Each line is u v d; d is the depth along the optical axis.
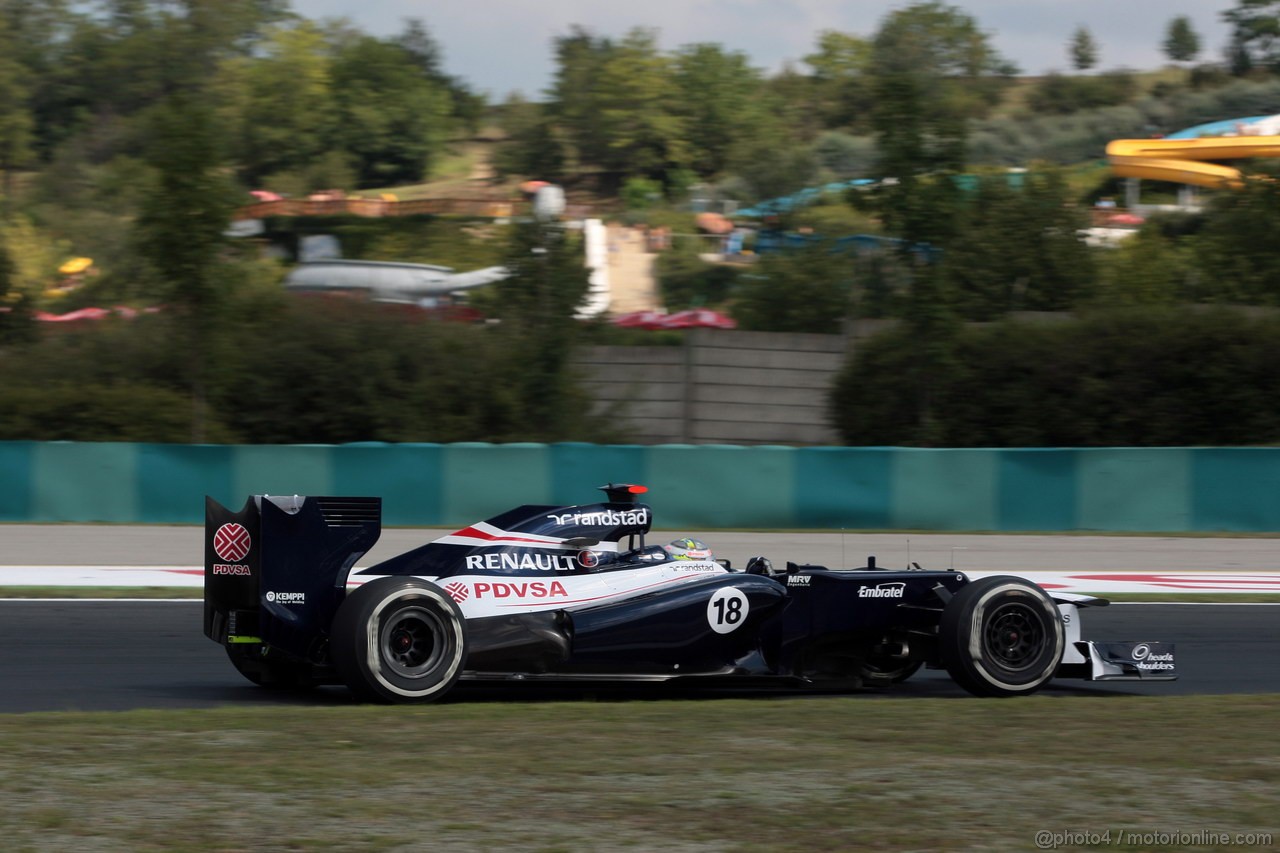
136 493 53.44
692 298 143.88
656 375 87.31
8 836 12.23
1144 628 31.98
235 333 67.81
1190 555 47.38
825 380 87.00
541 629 21.19
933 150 67.06
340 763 15.41
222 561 21.31
